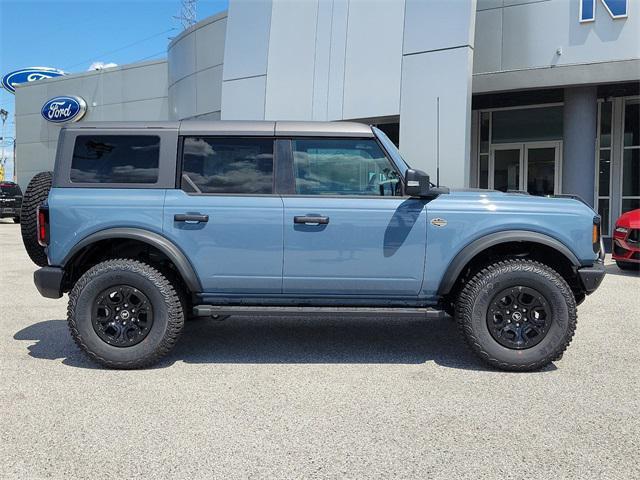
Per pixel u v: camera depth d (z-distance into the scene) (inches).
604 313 268.5
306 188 188.4
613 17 477.4
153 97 959.0
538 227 183.2
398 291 187.5
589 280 183.2
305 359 199.0
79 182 188.1
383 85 496.7
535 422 142.7
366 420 144.3
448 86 464.4
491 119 644.7
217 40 712.4
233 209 184.5
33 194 201.3
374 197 186.4
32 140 1099.9
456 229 183.8
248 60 575.2
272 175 188.5
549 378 176.9
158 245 182.5
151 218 184.5
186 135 189.5
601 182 608.7
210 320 260.1
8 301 303.6
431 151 472.4
